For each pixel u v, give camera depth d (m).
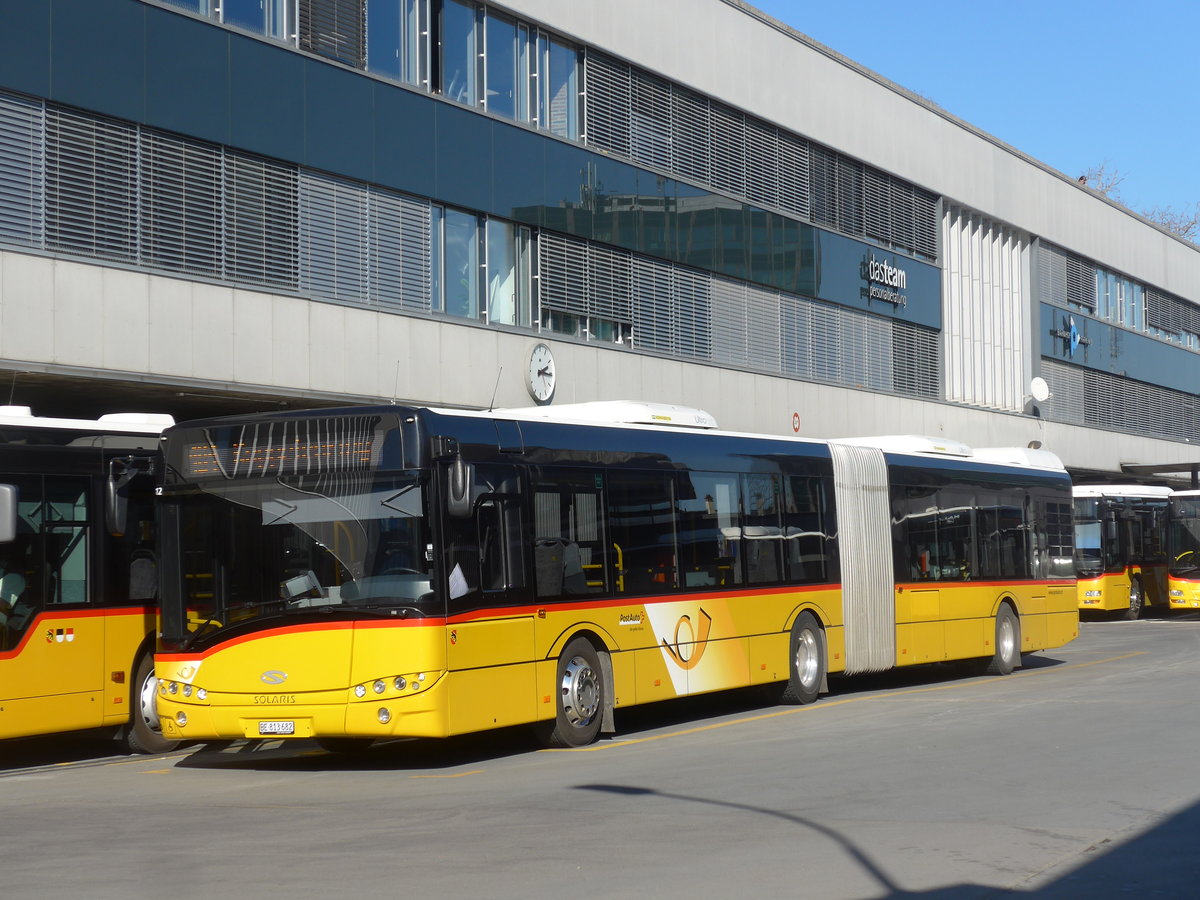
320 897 7.36
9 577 13.37
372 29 23.61
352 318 22.62
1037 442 41.69
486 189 25.41
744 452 17.17
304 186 22.23
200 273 20.61
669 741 14.42
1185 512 41.09
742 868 8.04
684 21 30.56
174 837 9.27
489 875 7.87
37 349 18.34
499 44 26.20
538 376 25.98
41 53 18.66
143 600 14.64
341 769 13.20
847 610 18.88
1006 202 44.19
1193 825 9.35
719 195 31.56
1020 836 8.98
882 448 20.47
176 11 20.34
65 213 18.95
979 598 21.89
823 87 35.41
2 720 13.16
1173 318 57.25
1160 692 18.34
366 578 12.31
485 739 15.34
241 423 12.88
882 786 10.98
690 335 30.66
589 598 14.28
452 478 12.16
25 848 8.95
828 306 35.75
